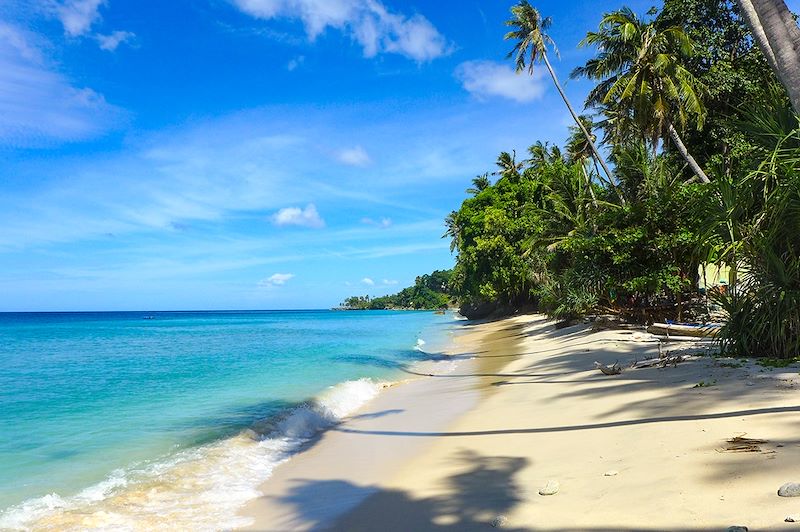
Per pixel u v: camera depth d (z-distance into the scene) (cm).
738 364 911
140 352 2678
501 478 538
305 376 1631
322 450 784
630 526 352
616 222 2038
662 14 2611
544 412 849
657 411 683
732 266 977
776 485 369
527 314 5228
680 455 482
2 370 1897
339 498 554
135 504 561
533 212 3912
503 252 4391
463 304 8188
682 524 338
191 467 698
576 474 503
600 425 684
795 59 686
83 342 3575
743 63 2470
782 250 917
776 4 704
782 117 873
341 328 5578
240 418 1011
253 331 5109
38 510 543
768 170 860
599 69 2619
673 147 2800
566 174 3375
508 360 1842
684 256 1905
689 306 1966
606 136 3225
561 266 3084
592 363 1355
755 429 522
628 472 470
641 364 1135
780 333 909
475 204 5500
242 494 591
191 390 1372
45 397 1283
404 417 989
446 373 1681
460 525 424
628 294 2220
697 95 2361
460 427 846
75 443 831
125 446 812
